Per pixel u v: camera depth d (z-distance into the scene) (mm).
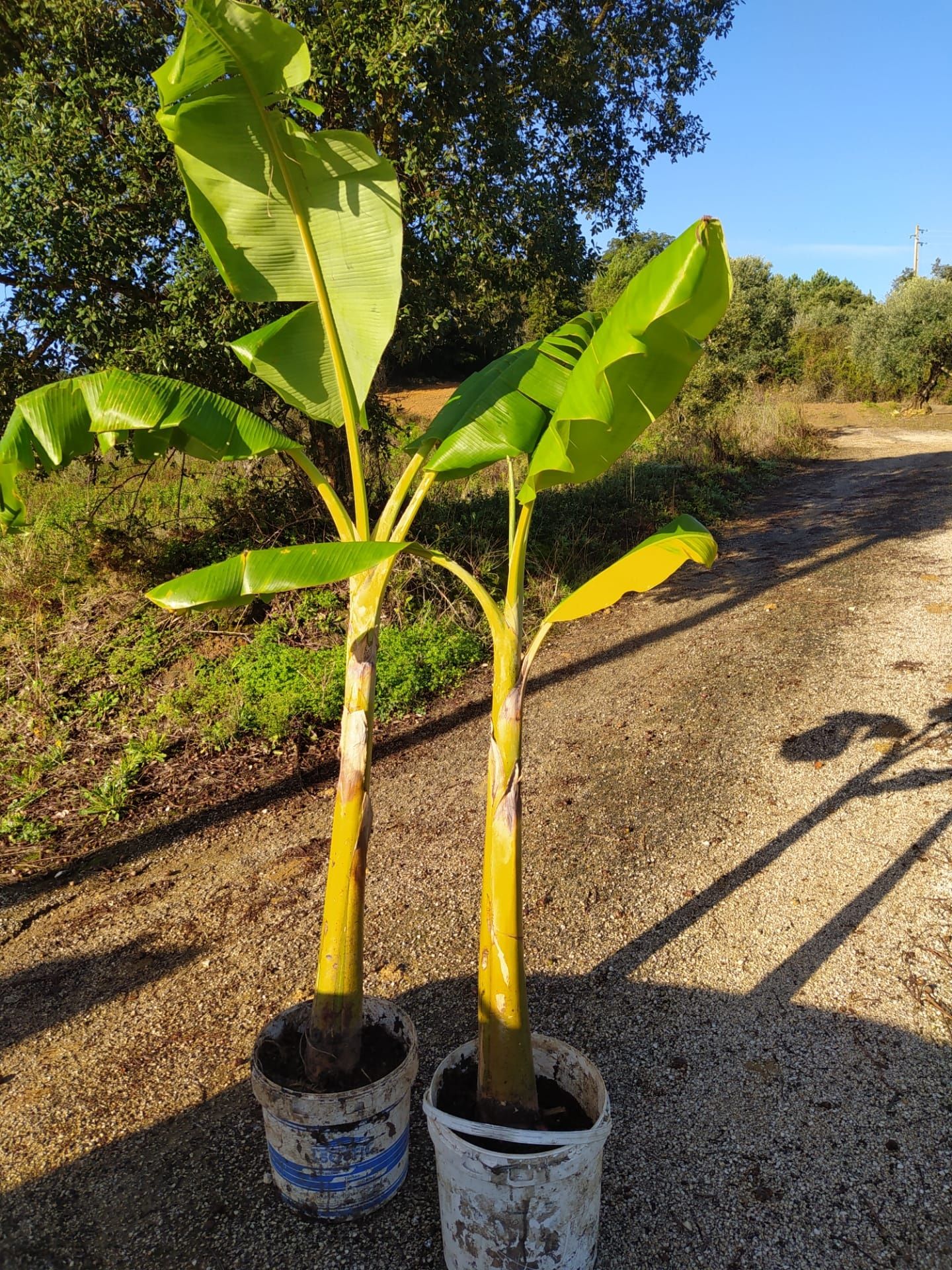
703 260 1698
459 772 5184
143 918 3857
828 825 4266
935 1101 2631
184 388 2314
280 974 3426
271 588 1898
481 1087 2131
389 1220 2314
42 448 2205
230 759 5414
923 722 5270
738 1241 2232
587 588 2158
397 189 2410
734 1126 2596
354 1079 2295
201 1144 2637
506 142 6812
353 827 2238
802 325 37312
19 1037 3148
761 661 6617
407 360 7488
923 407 27703
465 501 9742
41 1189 2504
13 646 6586
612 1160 2502
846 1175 2406
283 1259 2227
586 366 1962
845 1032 2947
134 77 6043
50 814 4785
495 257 7469
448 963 3441
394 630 7027
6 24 6523
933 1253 2166
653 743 5348
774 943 3443
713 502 12891
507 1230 1903
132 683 6168
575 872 4027
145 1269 2230
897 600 7812
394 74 5684
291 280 2508
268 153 2299
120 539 7633
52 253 5590
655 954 3422
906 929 3449
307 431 8328
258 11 1994
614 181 9273
